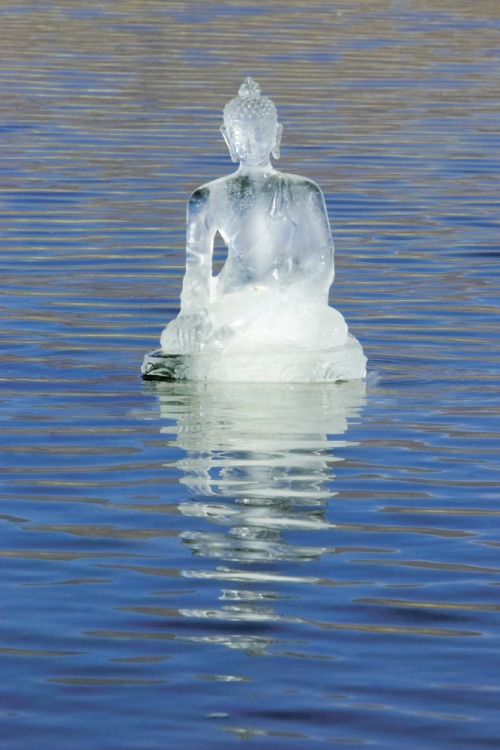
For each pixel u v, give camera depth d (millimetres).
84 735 19484
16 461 29672
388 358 37906
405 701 20297
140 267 48156
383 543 25531
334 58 94750
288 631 22234
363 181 62469
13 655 21500
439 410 33375
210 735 19484
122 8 115000
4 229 53188
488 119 77188
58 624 22453
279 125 35844
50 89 82188
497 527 26312
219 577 24078
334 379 35594
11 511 26984
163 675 20953
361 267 48375
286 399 34094
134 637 22047
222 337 35438
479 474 29094
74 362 37156
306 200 35625
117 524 26328
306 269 35688
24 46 95938
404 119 76562
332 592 23547
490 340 39719
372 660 21391
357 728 19656
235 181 35719
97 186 60688
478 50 100688
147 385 35188
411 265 48719
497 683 20797
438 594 23516
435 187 61562
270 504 27281
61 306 42969
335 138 71375
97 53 93938
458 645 21844
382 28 109438
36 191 59469
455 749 19203
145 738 19422
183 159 66188
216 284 36125
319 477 28750
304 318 35656
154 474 28875
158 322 41438
